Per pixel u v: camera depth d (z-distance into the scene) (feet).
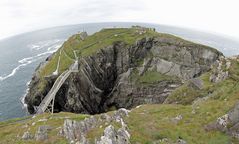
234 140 134.82
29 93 506.07
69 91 458.91
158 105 232.73
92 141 132.98
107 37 579.89
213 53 504.43
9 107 495.00
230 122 146.30
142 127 154.30
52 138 166.09
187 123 161.38
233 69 260.21
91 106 487.20
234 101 174.81
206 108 178.09
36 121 234.38
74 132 157.28
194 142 137.69
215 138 138.82
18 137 196.24
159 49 538.47
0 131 231.09
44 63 615.16
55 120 224.53
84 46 571.28
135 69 532.73
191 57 513.86
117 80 531.91
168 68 522.88
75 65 487.61
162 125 158.40
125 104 514.68
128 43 543.39
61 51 601.21
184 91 281.33
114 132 131.13
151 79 516.73
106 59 525.75
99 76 509.35
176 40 535.19
